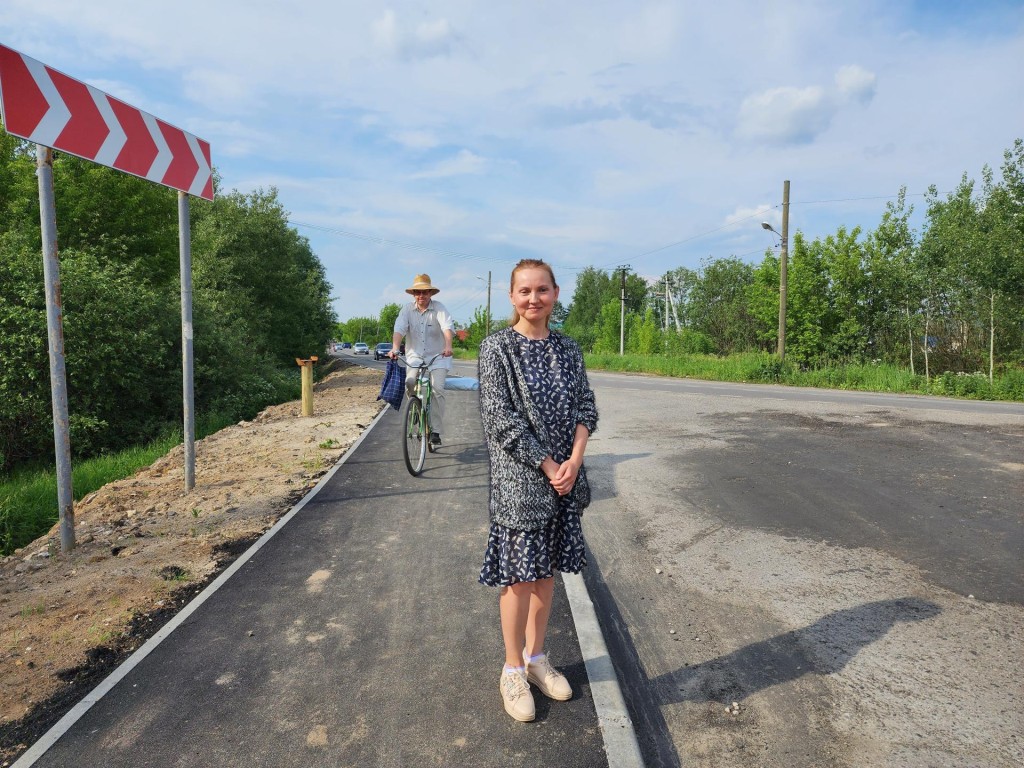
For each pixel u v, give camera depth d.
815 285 28.00
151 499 5.84
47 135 4.10
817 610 3.52
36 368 10.72
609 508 5.50
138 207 19.19
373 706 2.61
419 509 5.35
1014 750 2.34
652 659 3.04
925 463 7.07
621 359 34.38
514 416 2.43
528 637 2.73
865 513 5.27
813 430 9.34
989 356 22.16
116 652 3.07
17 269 11.03
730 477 6.51
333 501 5.58
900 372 21.62
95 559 4.28
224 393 14.72
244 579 3.90
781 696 2.71
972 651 3.06
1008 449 7.83
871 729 2.48
